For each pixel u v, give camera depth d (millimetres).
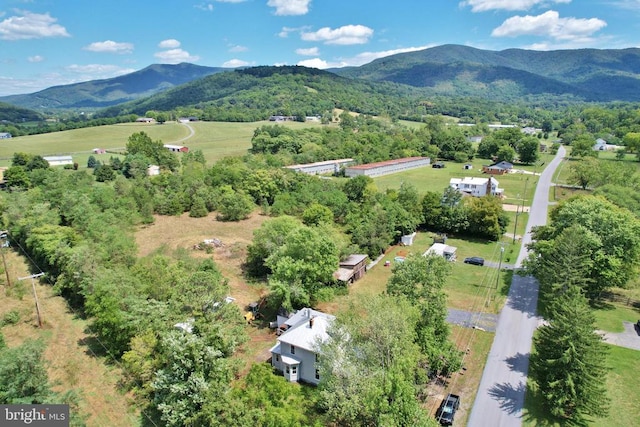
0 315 53656
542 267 55438
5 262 68250
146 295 45438
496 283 63594
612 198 81938
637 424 35594
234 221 92938
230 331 36469
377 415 28938
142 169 123500
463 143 179250
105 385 40531
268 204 104375
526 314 54000
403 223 80875
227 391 32312
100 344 47531
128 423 35719
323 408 33750
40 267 67062
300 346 41031
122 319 41688
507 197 113000
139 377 39344
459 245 81188
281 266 51312
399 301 37094
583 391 34219
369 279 65688
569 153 183500
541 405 37656
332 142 174750
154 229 86562
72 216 75062
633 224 56094
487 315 53906
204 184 105750
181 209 97938
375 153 162500
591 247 53781
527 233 86125
